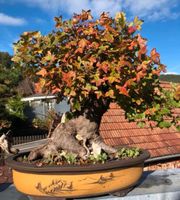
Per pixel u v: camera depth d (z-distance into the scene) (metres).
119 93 2.64
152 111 2.87
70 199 2.31
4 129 21.17
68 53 2.53
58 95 2.88
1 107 21.02
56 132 2.70
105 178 2.29
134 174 2.47
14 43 2.75
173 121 3.00
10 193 2.61
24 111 26.12
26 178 2.28
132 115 2.94
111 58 2.58
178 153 6.70
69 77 2.42
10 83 21.84
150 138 6.91
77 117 2.75
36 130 23.33
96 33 2.60
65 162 2.49
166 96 2.95
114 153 2.77
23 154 2.85
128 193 2.43
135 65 2.66
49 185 2.22
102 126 6.68
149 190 2.50
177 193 2.46
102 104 2.75
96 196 2.36
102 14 2.75
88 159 2.54
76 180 2.22
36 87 2.56
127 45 2.60
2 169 5.11
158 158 6.26
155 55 2.71
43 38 2.67
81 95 2.52
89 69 2.48
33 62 2.75
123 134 6.71
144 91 2.85
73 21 2.73
